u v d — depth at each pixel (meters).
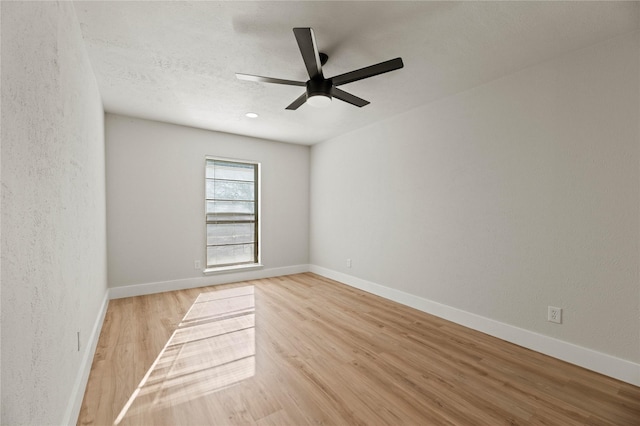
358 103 2.51
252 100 3.13
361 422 1.54
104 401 1.69
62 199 1.39
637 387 1.85
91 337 2.15
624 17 1.77
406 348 2.37
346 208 4.43
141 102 3.20
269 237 4.87
